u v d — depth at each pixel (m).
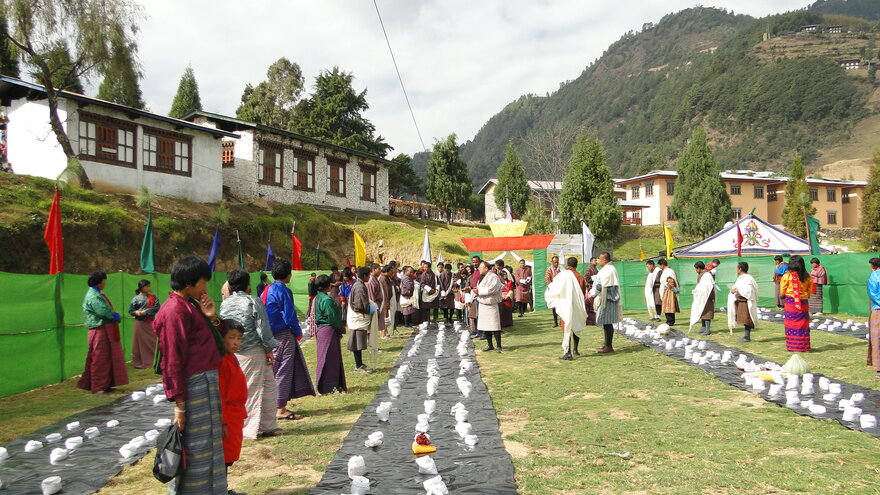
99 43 22.80
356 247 21.88
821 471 5.09
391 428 6.88
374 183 40.81
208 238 24.38
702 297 14.52
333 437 6.69
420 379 9.95
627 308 24.50
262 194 31.75
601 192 41.72
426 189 50.31
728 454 5.62
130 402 9.20
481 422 7.00
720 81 169.88
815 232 22.83
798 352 11.53
